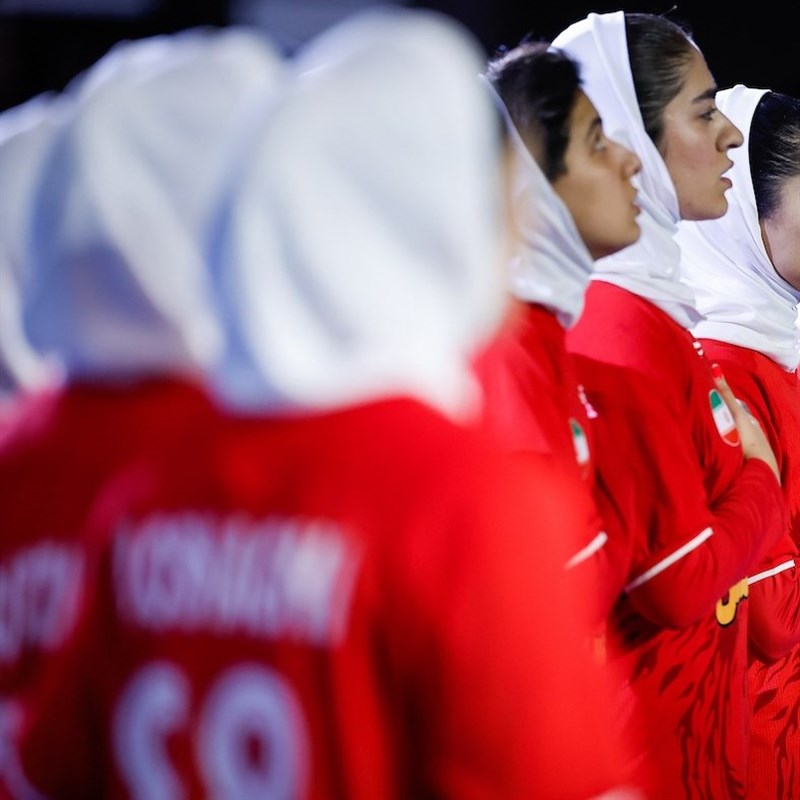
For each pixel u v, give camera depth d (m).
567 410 6.21
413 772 3.51
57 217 3.96
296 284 3.50
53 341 4.09
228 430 3.72
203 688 3.62
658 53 7.52
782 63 14.73
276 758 3.53
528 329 6.14
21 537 3.98
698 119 7.55
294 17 11.09
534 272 6.23
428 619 3.41
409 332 3.55
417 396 3.64
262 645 3.54
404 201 3.50
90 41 11.08
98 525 3.85
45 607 3.92
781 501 7.54
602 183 6.56
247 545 3.59
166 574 3.69
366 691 3.47
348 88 3.52
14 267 4.95
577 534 6.01
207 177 3.92
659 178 7.48
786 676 8.54
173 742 3.67
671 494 6.76
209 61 4.03
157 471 3.79
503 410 5.94
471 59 3.73
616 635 7.02
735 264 8.89
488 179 3.78
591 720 3.56
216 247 3.60
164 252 3.90
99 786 3.89
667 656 7.12
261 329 3.52
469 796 3.45
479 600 3.40
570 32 7.72
